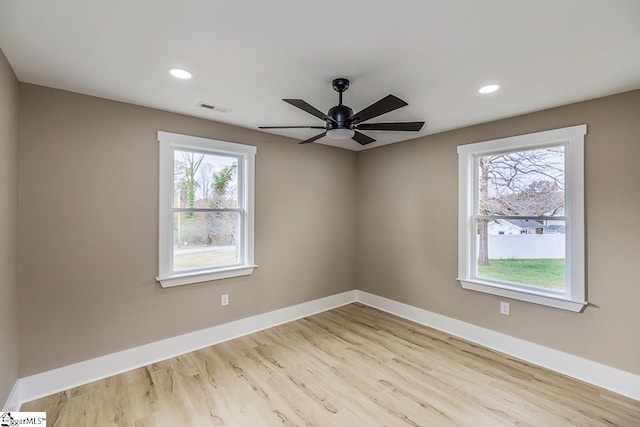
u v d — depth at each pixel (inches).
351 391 92.5
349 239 180.7
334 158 171.5
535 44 67.7
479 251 130.8
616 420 80.0
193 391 92.1
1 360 71.9
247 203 136.0
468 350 120.2
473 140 128.9
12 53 71.8
